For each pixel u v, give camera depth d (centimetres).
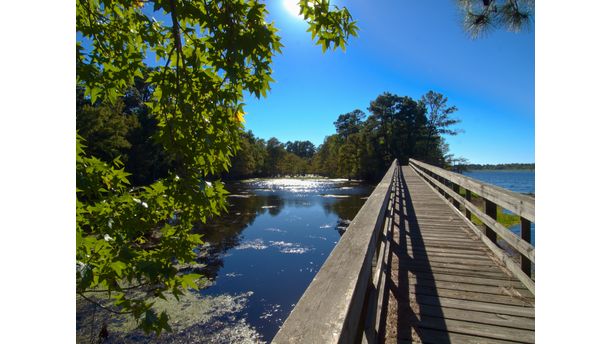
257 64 169
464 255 342
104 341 488
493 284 266
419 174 1436
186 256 192
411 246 375
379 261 226
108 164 176
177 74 159
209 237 1176
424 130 4247
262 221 1483
